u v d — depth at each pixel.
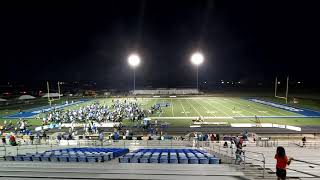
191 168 12.62
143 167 12.73
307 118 47.31
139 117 47.34
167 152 19.98
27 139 31.05
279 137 33.19
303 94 99.62
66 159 15.90
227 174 10.98
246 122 43.91
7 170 11.91
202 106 65.50
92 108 53.69
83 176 10.65
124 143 26.73
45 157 16.14
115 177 10.47
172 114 53.06
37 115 54.09
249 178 10.40
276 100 78.19
